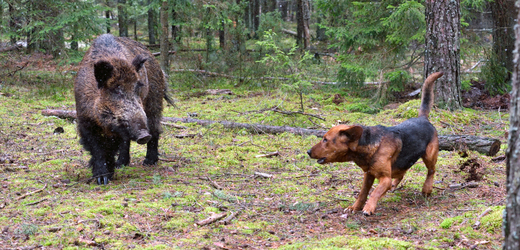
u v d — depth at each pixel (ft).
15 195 18.37
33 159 24.48
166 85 26.66
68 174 21.98
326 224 15.94
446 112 33.27
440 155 25.17
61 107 39.96
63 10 47.55
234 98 46.14
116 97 18.39
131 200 17.62
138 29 101.09
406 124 17.66
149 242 13.94
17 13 48.19
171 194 18.69
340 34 44.47
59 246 13.38
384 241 13.44
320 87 48.67
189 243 13.84
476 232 14.16
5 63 54.75
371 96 44.06
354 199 18.65
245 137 30.71
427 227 15.05
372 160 16.15
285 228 15.58
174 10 54.44
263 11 88.43
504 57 42.68
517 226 8.89
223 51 61.98
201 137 30.60
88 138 20.34
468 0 39.88
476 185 19.53
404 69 42.60
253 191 19.81
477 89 41.55
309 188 20.26
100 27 53.67
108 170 21.09
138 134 18.17
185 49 68.74
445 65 34.35
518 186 8.87
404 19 39.50
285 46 63.82
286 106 40.24
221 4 53.26
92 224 14.97
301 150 27.30
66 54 48.70
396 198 18.60
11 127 31.35
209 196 18.65
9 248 13.08
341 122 34.45
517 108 9.02
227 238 14.37
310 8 97.19
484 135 29.53
